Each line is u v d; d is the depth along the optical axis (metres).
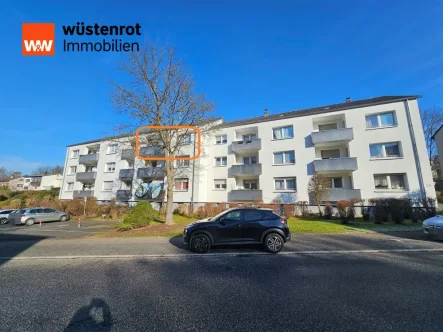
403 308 3.39
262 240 7.11
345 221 12.76
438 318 3.10
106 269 5.64
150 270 5.50
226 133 24.36
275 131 22.30
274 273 5.13
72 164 32.97
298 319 3.12
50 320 3.16
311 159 19.95
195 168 22.92
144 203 13.31
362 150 18.16
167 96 14.85
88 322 3.10
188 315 3.27
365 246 7.77
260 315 3.24
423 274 4.91
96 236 10.60
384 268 5.37
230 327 2.94
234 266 5.73
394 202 12.62
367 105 18.52
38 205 25.64
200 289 4.24
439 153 21.92
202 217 16.84
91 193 28.81
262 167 21.73
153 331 2.87
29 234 12.38
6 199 34.50
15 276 5.16
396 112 17.62
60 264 6.16
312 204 18.09
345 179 19.22
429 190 15.77
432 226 8.41
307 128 20.66
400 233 10.00
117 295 4.01
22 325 3.03
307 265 5.72
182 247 8.08
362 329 2.86
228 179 22.98
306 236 9.62
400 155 17.06
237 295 3.95
